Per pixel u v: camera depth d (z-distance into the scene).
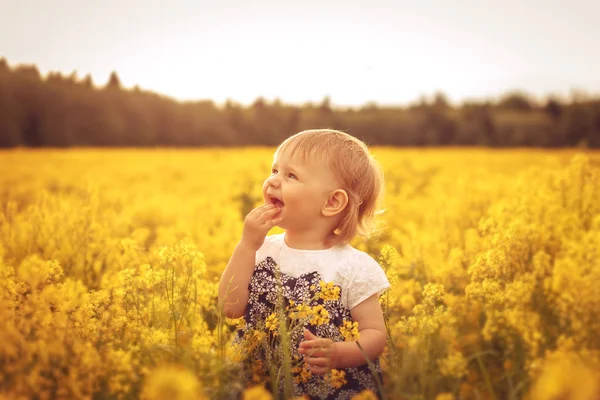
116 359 1.92
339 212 2.47
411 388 2.11
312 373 2.24
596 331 2.02
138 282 2.59
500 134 62.81
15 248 3.73
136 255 3.15
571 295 2.17
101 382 1.92
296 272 2.45
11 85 49.00
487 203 5.83
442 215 5.09
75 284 2.57
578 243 3.20
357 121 62.84
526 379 1.99
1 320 1.99
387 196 7.41
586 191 4.36
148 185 13.56
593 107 59.94
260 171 10.12
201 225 5.67
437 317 2.35
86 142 52.44
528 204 4.26
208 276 3.65
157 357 2.13
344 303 2.41
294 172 2.45
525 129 63.25
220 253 4.37
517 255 2.80
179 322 2.43
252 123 60.31
